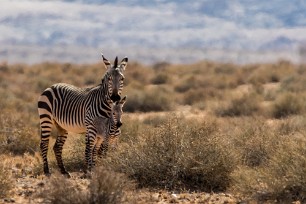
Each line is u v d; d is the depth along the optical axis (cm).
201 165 5150
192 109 12388
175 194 4922
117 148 5634
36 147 7381
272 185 4641
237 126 8256
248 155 6016
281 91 14250
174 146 5288
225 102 12275
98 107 5572
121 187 4416
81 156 6300
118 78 5512
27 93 15012
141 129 7556
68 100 5825
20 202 4572
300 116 9631
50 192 4381
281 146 5334
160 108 12719
